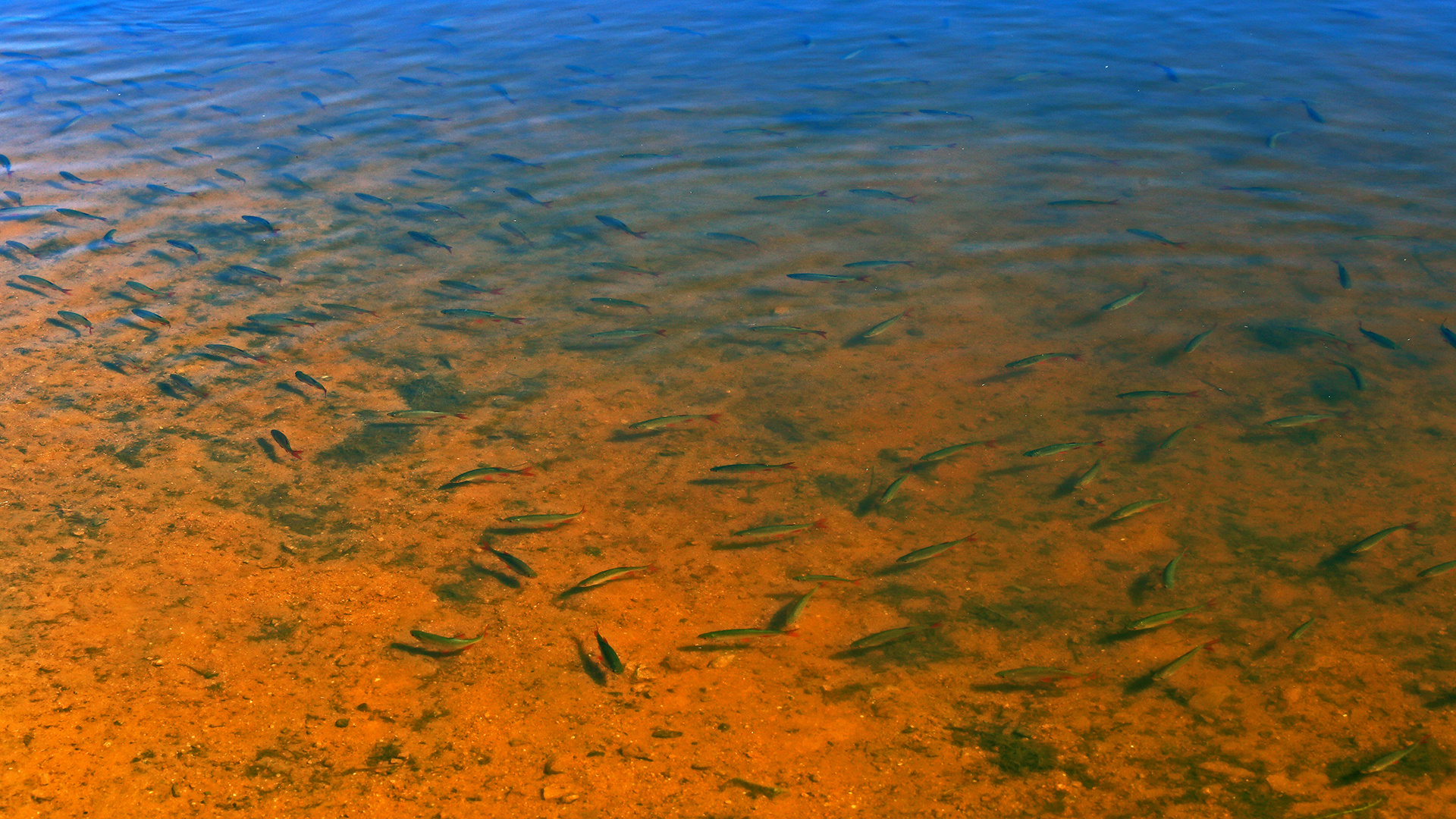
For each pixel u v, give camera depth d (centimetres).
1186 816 311
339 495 370
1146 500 356
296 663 334
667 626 342
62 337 420
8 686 328
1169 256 448
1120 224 464
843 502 369
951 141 523
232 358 413
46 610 342
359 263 456
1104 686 330
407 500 369
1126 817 312
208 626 340
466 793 316
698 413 395
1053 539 359
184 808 313
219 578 350
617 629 341
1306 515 361
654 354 415
